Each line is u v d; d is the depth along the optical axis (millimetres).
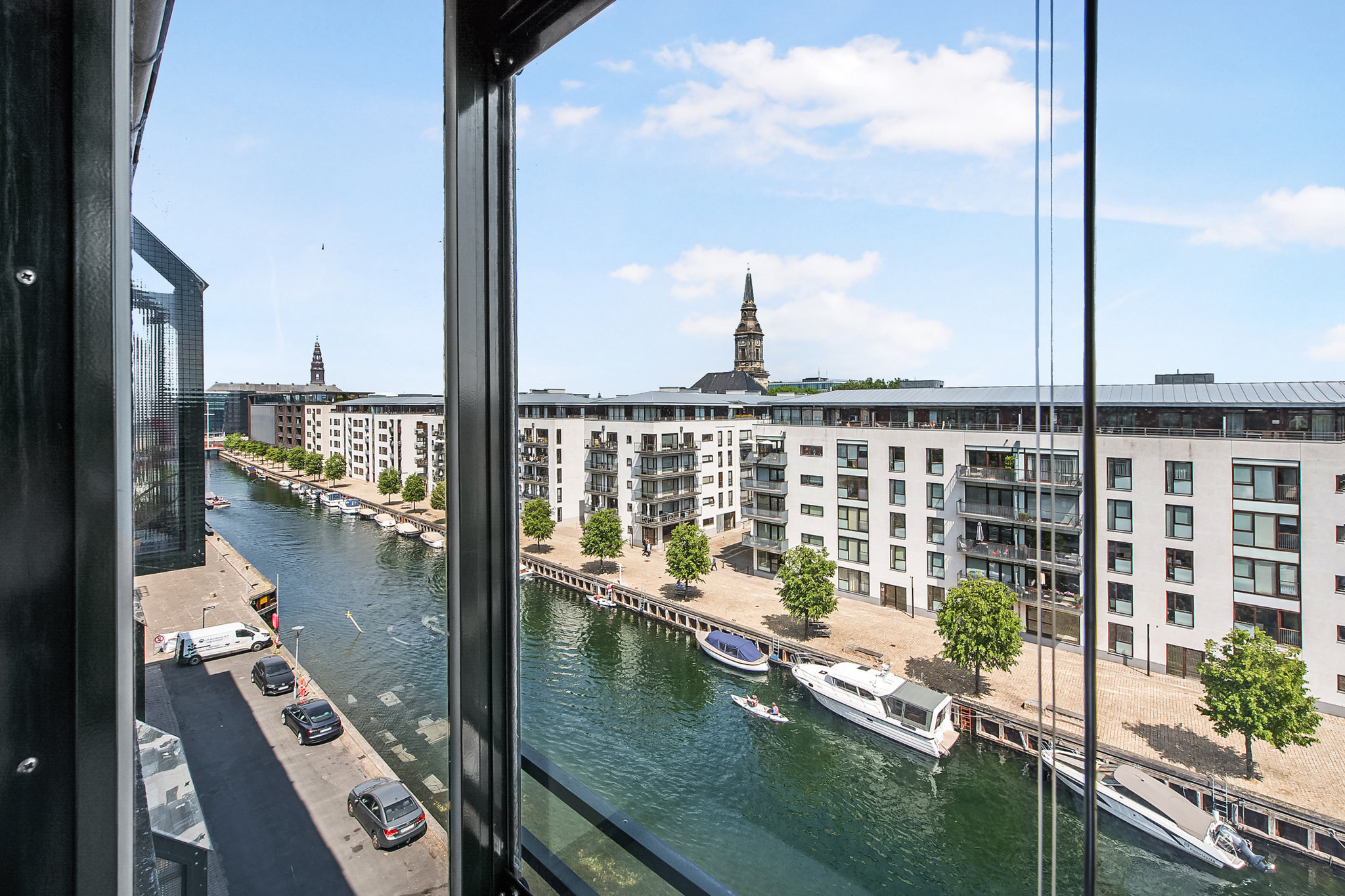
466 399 1345
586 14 1223
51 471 652
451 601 1341
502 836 1416
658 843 1339
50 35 645
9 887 638
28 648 642
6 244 623
